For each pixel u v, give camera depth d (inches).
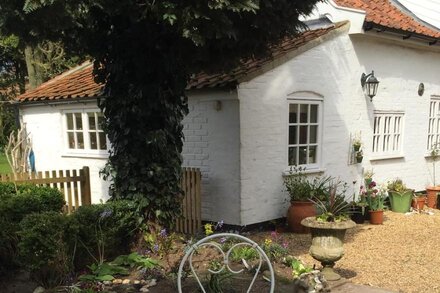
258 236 264.8
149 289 164.4
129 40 196.7
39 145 431.5
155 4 151.9
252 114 268.4
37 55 732.0
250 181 271.6
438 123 425.1
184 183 279.0
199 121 286.2
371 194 319.9
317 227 175.3
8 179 251.9
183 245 215.0
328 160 319.9
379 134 365.1
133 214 209.9
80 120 393.7
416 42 362.6
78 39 201.3
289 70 286.0
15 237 188.9
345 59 323.6
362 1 379.6
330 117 317.7
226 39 176.4
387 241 263.0
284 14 177.0
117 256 202.2
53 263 169.5
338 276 182.4
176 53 196.5
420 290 181.8
